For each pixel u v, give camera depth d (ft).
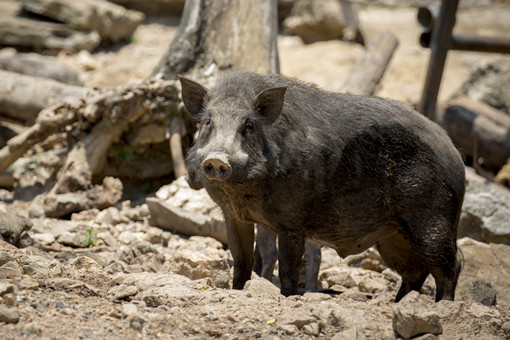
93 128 83.30
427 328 40.50
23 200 82.02
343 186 51.11
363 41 161.79
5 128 98.53
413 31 162.61
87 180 80.18
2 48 145.59
